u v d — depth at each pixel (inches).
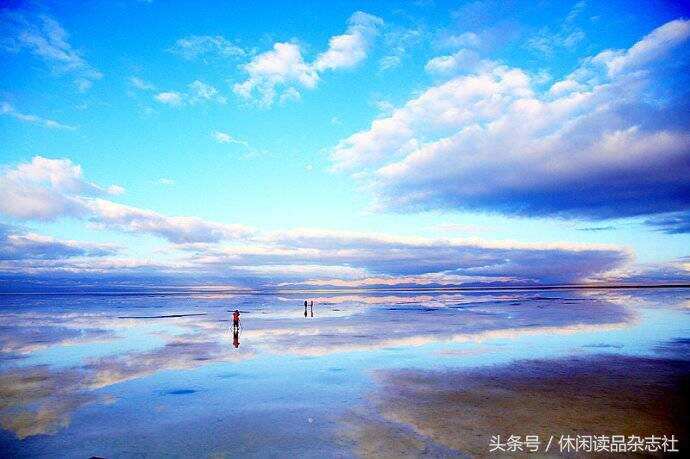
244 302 2367.1
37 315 1349.7
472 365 500.1
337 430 281.9
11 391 390.6
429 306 1780.3
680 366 487.8
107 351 617.0
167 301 2501.2
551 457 236.2
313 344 671.1
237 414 317.7
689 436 267.4
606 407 330.0
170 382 421.7
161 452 247.1
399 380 424.5
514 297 2694.4
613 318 1082.1
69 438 270.8
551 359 535.8
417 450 247.3
